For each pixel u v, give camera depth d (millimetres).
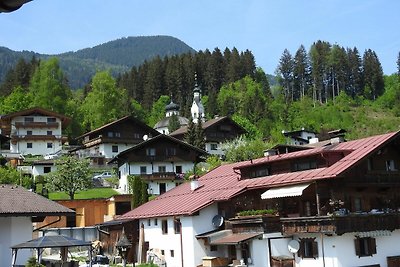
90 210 61875
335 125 190125
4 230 30281
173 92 197000
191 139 103250
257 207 38531
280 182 34844
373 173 34250
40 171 84688
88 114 139875
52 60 144750
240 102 177875
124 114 144250
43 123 107375
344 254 31766
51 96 137625
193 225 38719
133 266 39344
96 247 49156
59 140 108375
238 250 37469
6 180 66000
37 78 143000
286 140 118438
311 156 34750
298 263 33906
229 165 49969
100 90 142000
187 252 39156
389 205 36406
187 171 80625
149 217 43688
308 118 192250
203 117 147000
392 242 34844
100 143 98750
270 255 34344
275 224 34688
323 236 32375
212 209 39750
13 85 173375
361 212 33500
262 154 82312
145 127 103312
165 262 42094
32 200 31859
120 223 47406
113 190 77125
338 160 34125
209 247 39031
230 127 115688
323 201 34125
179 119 145125
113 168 91688
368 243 33219
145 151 80250
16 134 106000
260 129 156500
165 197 48781
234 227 37375
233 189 39250
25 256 30906
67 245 27719
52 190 68000
